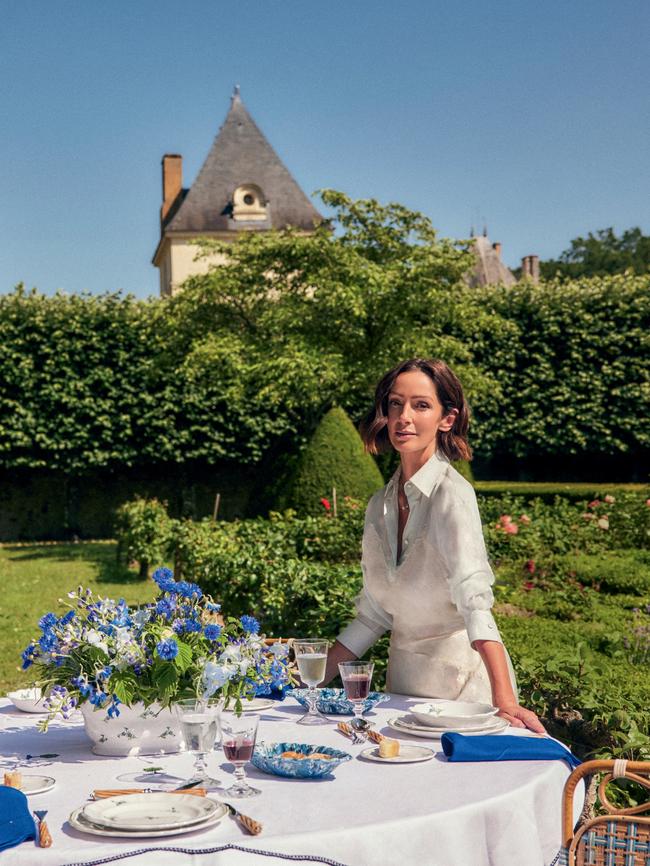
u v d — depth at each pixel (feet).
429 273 50.72
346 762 7.73
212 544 27.73
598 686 14.32
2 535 64.90
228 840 6.03
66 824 6.43
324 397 52.80
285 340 51.31
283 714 9.55
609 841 6.80
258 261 53.11
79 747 8.44
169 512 67.77
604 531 36.65
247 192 104.94
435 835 6.40
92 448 64.23
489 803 6.73
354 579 18.90
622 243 181.37
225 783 7.25
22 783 7.21
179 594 8.66
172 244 103.60
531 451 67.00
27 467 64.54
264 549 24.54
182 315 55.21
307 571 19.89
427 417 9.70
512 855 6.73
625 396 64.95
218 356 52.29
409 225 52.47
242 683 8.36
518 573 29.27
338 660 10.62
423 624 9.99
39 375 62.59
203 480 68.39
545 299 66.28
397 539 10.07
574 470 68.80
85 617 8.32
